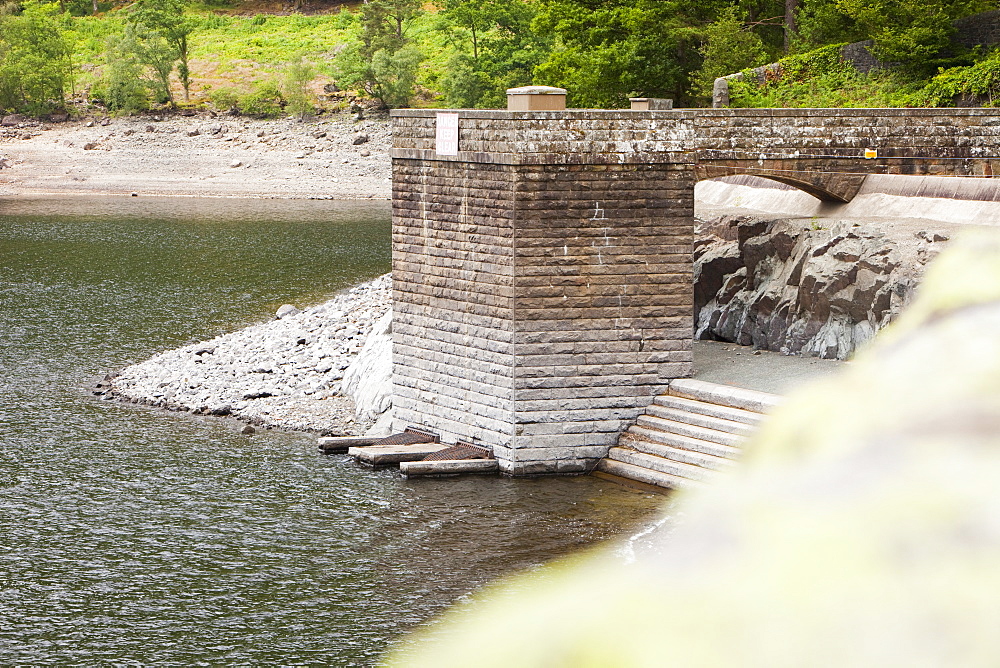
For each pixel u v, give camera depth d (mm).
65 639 23875
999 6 59594
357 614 25219
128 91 134000
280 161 123438
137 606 25500
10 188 118812
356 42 139500
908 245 35656
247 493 32906
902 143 36594
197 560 28062
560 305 34688
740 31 67938
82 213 102250
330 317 51781
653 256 35062
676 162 34938
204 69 142250
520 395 34781
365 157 123188
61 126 132375
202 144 127250
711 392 34344
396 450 35812
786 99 59781
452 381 36562
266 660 23109
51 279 68000
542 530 30297
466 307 35844
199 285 66250
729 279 41219
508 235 34219
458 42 137250
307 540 29406
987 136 36594
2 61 136750
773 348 39219
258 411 41094
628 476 34312
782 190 44719
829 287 37188
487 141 34375
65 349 50312
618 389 35312
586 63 68750
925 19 55906
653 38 68875
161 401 42375
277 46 147500
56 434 38281
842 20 64250
